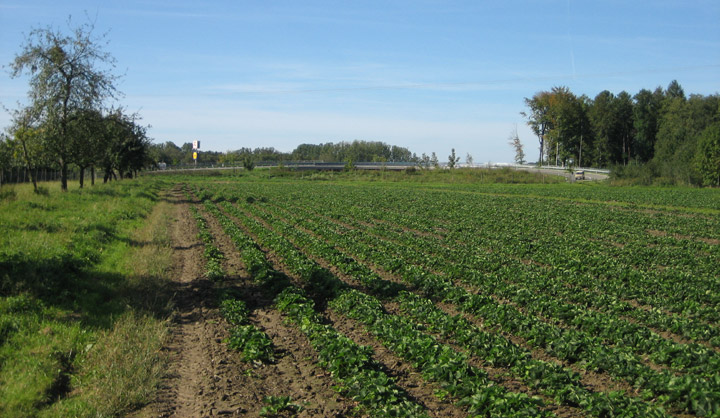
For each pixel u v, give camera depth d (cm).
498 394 931
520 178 9806
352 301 1545
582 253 2470
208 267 2047
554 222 3781
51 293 1472
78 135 4203
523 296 1630
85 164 4531
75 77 4112
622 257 2409
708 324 1430
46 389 980
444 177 10412
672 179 8212
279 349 1245
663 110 12812
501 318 1401
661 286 1791
